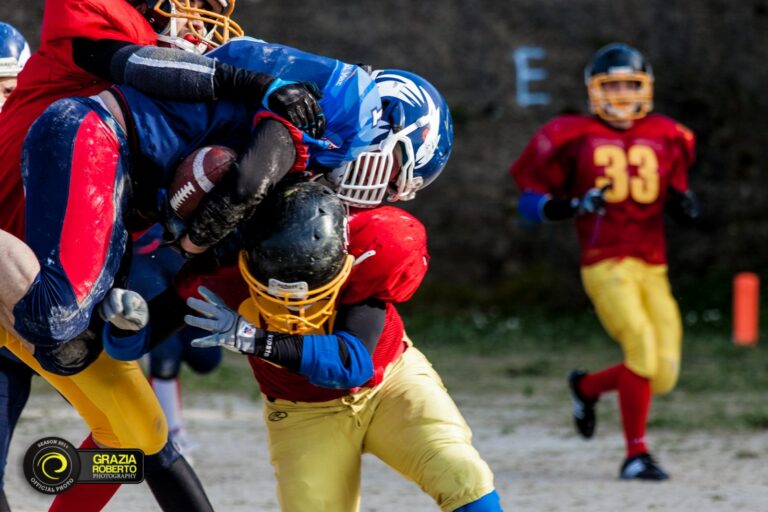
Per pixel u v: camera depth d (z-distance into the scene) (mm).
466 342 60000
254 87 14875
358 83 15516
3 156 16203
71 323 14867
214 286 15898
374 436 16125
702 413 37688
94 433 17844
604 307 29094
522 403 40812
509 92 69625
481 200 69062
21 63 20609
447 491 15375
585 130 30125
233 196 14469
